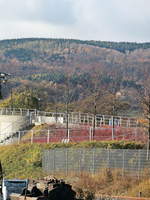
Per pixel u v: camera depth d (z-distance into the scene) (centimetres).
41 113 11456
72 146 7275
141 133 7538
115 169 5856
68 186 3353
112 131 7600
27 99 13500
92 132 8012
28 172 6894
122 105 12231
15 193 3541
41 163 7100
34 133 9019
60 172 6506
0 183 3947
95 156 6169
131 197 4641
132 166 5762
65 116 10838
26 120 10275
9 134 10156
